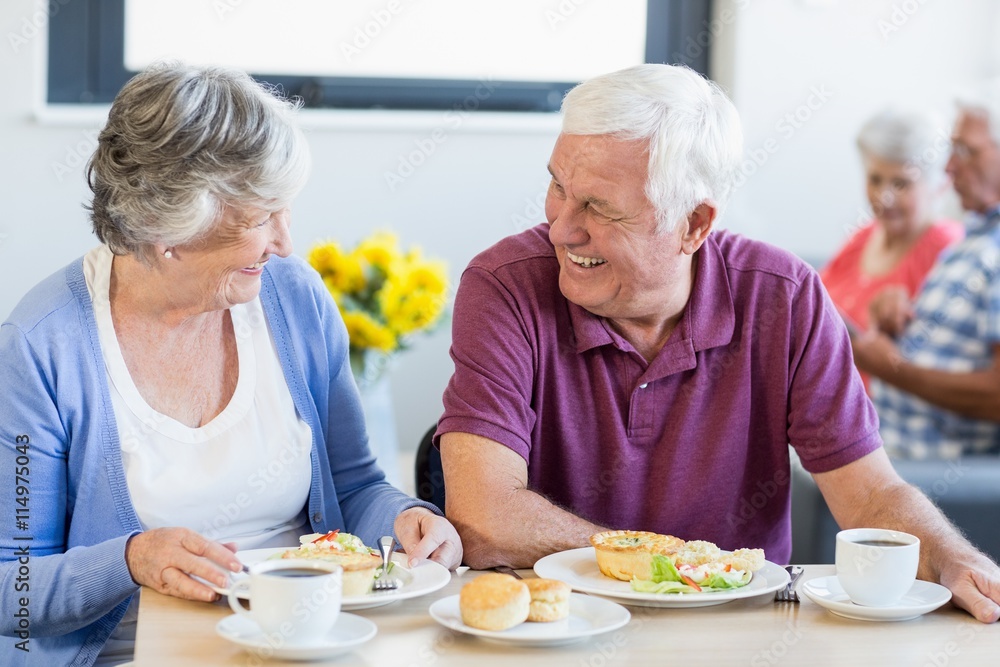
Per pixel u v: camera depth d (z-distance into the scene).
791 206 3.57
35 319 1.43
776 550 1.61
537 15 3.46
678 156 1.36
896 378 2.74
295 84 3.36
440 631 1.09
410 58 3.42
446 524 1.35
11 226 3.17
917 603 1.18
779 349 1.53
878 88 3.55
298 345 1.60
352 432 1.68
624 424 1.52
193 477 1.48
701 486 1.52
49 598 1.25
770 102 3.51
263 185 1.32
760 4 3.46
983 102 2.78
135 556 1.23
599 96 1.36
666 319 1.51
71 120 3.16
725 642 1.07
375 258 2.36
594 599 1.14
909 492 1.43
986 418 2.69
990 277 2.71
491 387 1.45
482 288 1.52
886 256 3.09
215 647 1.02
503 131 3.41
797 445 1.54
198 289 1.41
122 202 1.33
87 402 1.43
